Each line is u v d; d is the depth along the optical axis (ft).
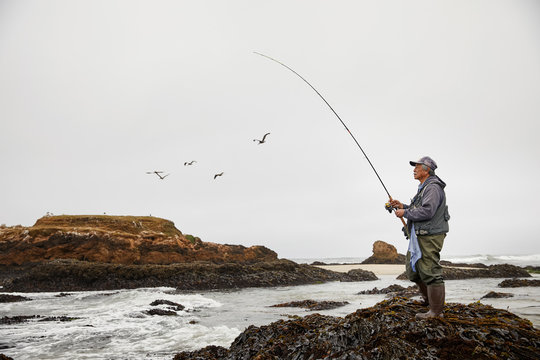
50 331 30.32
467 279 83.05
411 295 48.65
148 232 114.42
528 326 12.16
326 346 13.53
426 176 13.73
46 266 76.18
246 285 78.38
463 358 10.73
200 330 29.71
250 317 35.83
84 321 35.12
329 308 40.65
